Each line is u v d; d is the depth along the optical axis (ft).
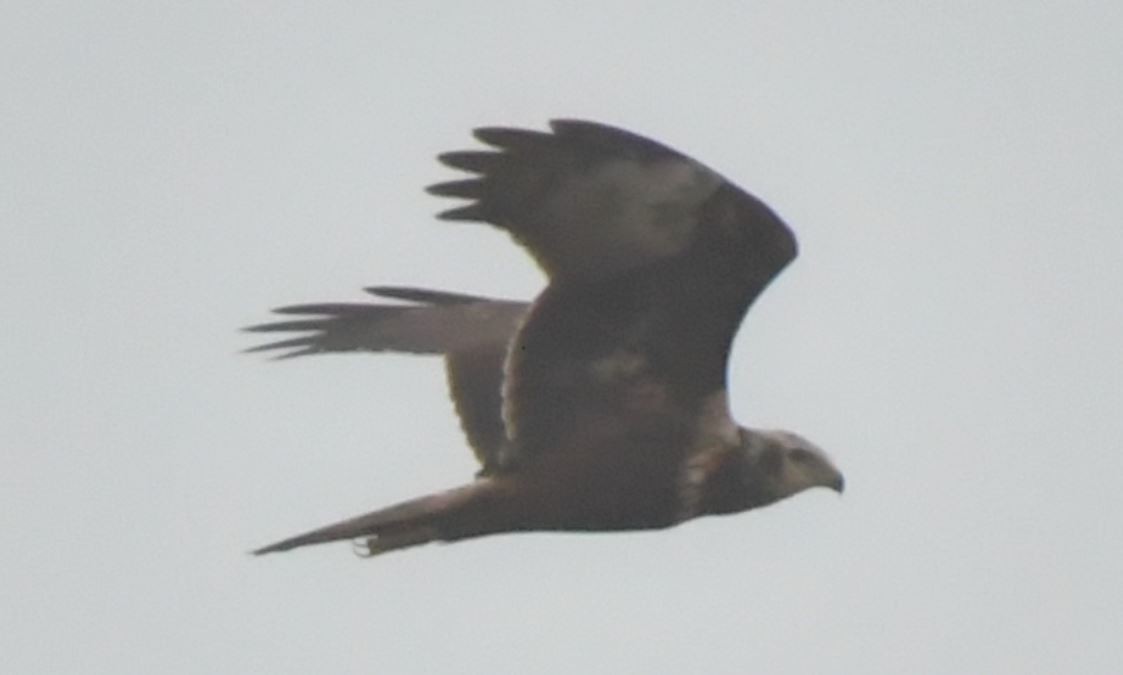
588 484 52.16
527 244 49.32
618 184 48.96
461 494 51.85
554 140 48.29
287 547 50.90
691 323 51.08
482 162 48.42
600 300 50.60
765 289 50.44
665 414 52.24
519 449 52.13
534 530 52.60
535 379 51.57
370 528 51.19
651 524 53.01
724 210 49.24
